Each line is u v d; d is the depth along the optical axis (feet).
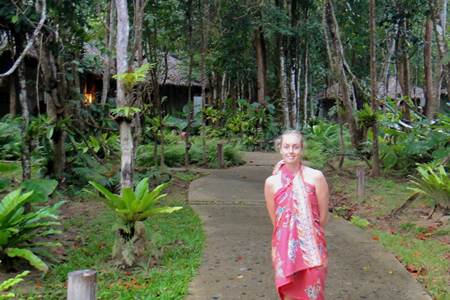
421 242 19.72
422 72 87.04
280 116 67.56
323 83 91.04
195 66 75.36
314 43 65.57
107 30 42.39
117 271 16.16
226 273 16.01
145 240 16.97
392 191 30.27
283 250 10.59
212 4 53.47
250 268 16.49
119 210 16.37
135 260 16.63
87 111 34.32
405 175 35.94
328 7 43.55
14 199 16.12
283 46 62.64
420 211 24.86
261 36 64.75
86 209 26.04
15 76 50.21
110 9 39.78
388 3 48.34
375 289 14.66
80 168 31.24
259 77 65.31
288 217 10.69
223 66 70.90
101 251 18.60
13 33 25.03
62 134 30.30
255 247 18.99
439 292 14.46
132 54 18.48
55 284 15.33
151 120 41.11
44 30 26.55
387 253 18.19
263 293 14.33
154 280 15.25
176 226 22.18
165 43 52.39
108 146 38.60
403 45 49.65
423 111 64.54
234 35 62.13
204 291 14.46
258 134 61.93
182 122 43.45
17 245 16.62
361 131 42.32
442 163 29.55
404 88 50.21
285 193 10.85
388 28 50.65
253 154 54.70
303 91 70.28
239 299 13.89
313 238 10.53
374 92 35.86
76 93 32.89
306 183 10.80
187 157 43.11
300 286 10.50
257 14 60.34
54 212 18.04
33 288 14.97
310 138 57.77
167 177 35.63
